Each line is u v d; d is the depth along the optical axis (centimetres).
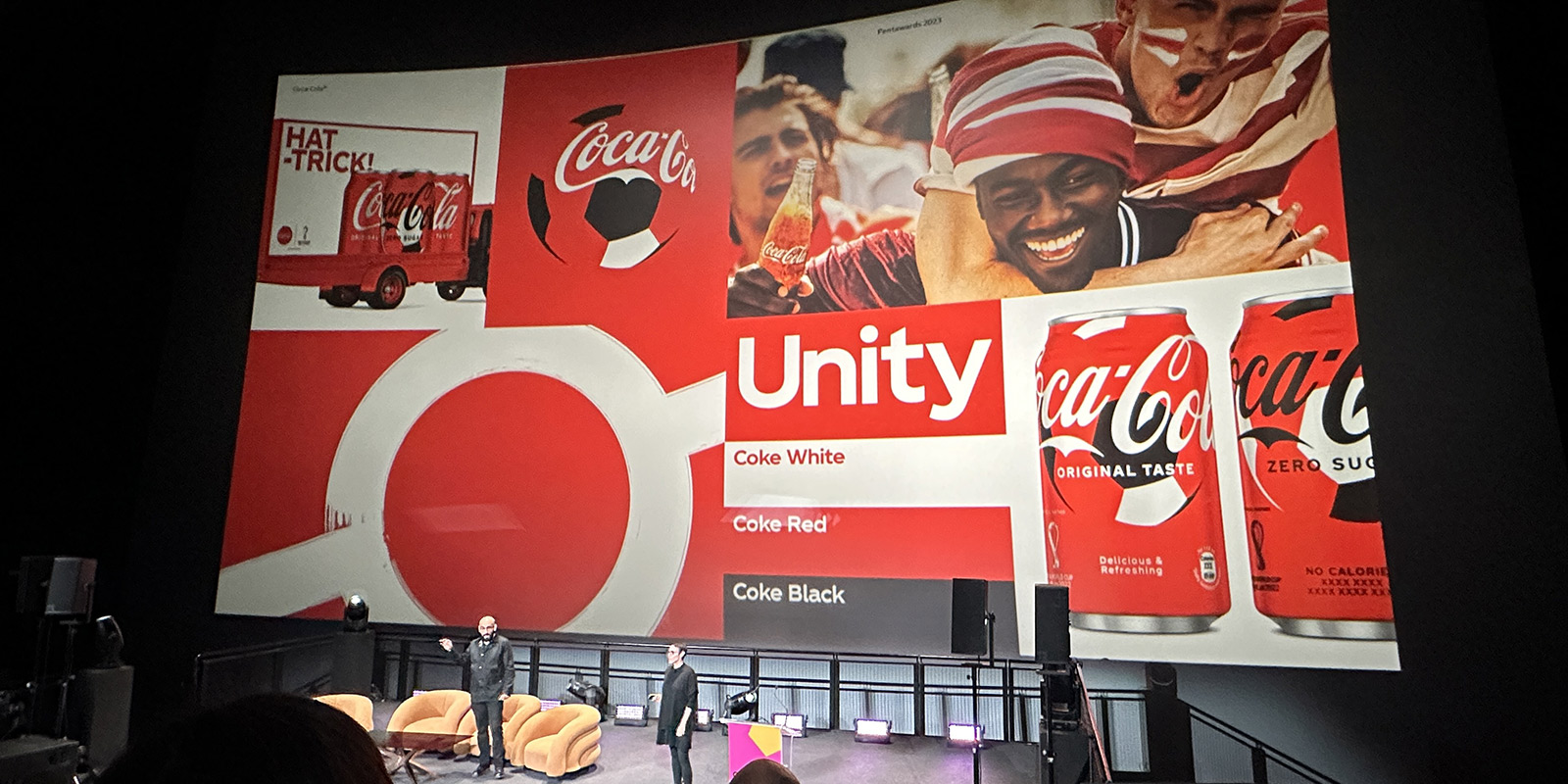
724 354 852
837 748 726
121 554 898
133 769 52
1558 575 617
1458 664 633
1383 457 670
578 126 918
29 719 615
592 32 930
